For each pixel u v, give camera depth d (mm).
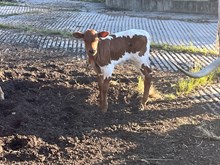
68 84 3539
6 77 3705
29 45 5266
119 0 9859
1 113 2973
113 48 2904
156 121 2887
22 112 2943
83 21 7555
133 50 3008
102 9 9828
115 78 3758
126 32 2986
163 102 3268
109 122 2861
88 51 2748
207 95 3465
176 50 5086
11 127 2750
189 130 2754
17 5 10062
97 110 3043
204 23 7539
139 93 3350
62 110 3037
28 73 3834
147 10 9516
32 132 2688
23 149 2465
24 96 3252
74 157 2393
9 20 7461
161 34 6348
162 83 3770
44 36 5824
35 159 2367
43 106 3086
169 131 2736
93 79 3699
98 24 7254
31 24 7031
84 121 2865
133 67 4227
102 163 2332
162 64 4480
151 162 2344
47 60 4504
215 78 3877
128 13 9055
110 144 2553
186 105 3215
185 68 4312
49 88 3434
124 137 2650
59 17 8016
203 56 4863
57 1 11391
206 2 8891
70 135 2662
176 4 9188
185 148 2514
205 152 2471
